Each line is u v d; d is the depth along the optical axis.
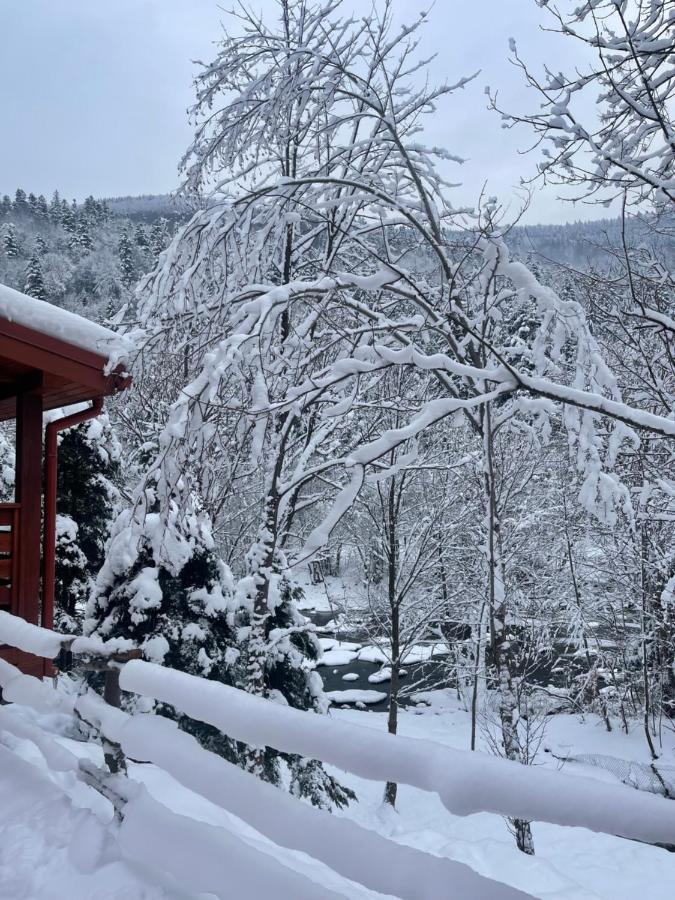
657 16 5.78
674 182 6.15
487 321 7.75
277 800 2.06
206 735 8.08
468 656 15.36
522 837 8.36
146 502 6.54
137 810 2.56
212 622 8.43
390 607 13.83
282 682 9.44
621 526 12.88
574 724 16.44
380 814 10.89
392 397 9.79
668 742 15.09
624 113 6.28
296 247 9.69
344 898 1.86
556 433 9.66
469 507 13.59
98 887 2.38
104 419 13.41
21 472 5.92
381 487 12.95
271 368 7.73
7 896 2.42
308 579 25.70
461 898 1.63
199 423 6.56
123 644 3.03
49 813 3.07
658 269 7.99
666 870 8.30
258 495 17.19
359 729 1.82
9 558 5.84
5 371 5.77
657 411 10.09
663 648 15.41
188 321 7.88
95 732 3.12
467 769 1.58
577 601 16.31
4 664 4.11
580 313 6.79
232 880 2.09
